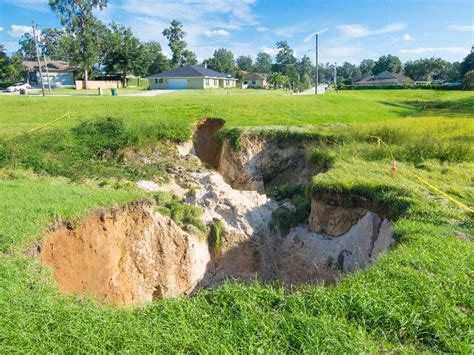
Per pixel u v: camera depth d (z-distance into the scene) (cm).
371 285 566
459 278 574
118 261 980
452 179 1155
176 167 1593
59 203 943
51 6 5694
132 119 1855
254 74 9356
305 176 1538
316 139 1692
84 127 1736
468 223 834
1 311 512
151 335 475
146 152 1675
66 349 457
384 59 11794
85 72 5972
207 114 2122
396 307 509
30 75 7325
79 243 883
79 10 5822
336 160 1379
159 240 1052
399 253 672
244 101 2742
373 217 1027
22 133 1620
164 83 6191
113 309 557
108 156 1619
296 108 2522
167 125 1794
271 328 482
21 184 1164
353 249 1054
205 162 1830
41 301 548
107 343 464
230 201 1242
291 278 1163
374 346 449
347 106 2862
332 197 1115
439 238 739
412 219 863
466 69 8106
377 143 1570
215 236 1159
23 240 749
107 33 6306
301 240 1170
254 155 1716
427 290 542
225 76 7138
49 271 676
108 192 1097
